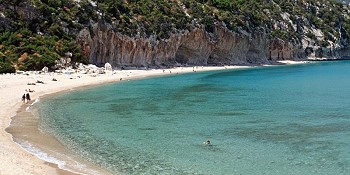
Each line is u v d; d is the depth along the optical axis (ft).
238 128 100.42
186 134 92.89
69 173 61.57
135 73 272.72
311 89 194.08
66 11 272.10
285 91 184.75
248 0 490.49
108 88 187.21
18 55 225.15
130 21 312.71
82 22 271.28
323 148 81.92
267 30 458.50
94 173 62.75
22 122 100.78
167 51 343.87
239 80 240.73
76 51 254.68
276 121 110.01
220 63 401.29
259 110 128.36
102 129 96.43
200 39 371.97
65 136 87.71
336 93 178.29
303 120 112.06
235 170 67.10
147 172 64.69
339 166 69.97
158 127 100.22
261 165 70.08
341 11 634.02
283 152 78.69
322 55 537.24
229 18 399.65
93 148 78.48
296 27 527.40
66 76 217.15
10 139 81.61
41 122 101.96
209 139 88.53
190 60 376.48
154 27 328.90
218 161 72.08
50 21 258.78
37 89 168.04
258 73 304.50
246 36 417.08
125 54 305.53
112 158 72.02
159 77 256.52
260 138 89.92
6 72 204.13
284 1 554.46
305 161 72.84
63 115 113.70
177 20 352.49
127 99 150.82
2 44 231.50
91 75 234.38
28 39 239.30
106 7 296.92
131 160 71.20
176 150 78.84
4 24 241.35
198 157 74.23
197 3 392.68
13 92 152.46
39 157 69.62
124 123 104.53
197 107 133.28
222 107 133.90
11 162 64.08
